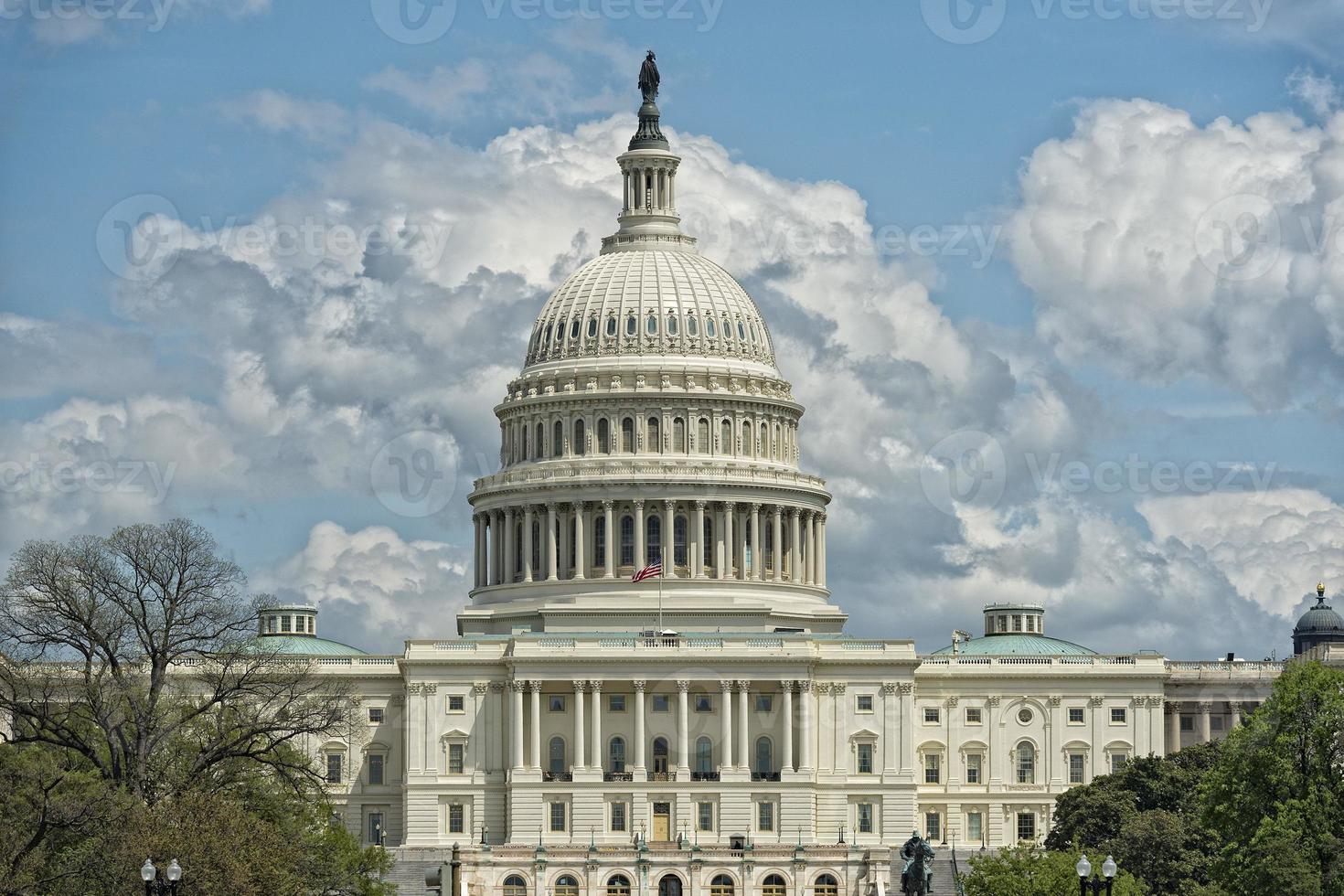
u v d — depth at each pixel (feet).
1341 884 566.77
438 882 525.75
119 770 569.23
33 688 599.98
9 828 528.63
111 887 520.42
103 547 584.40
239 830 538.88
